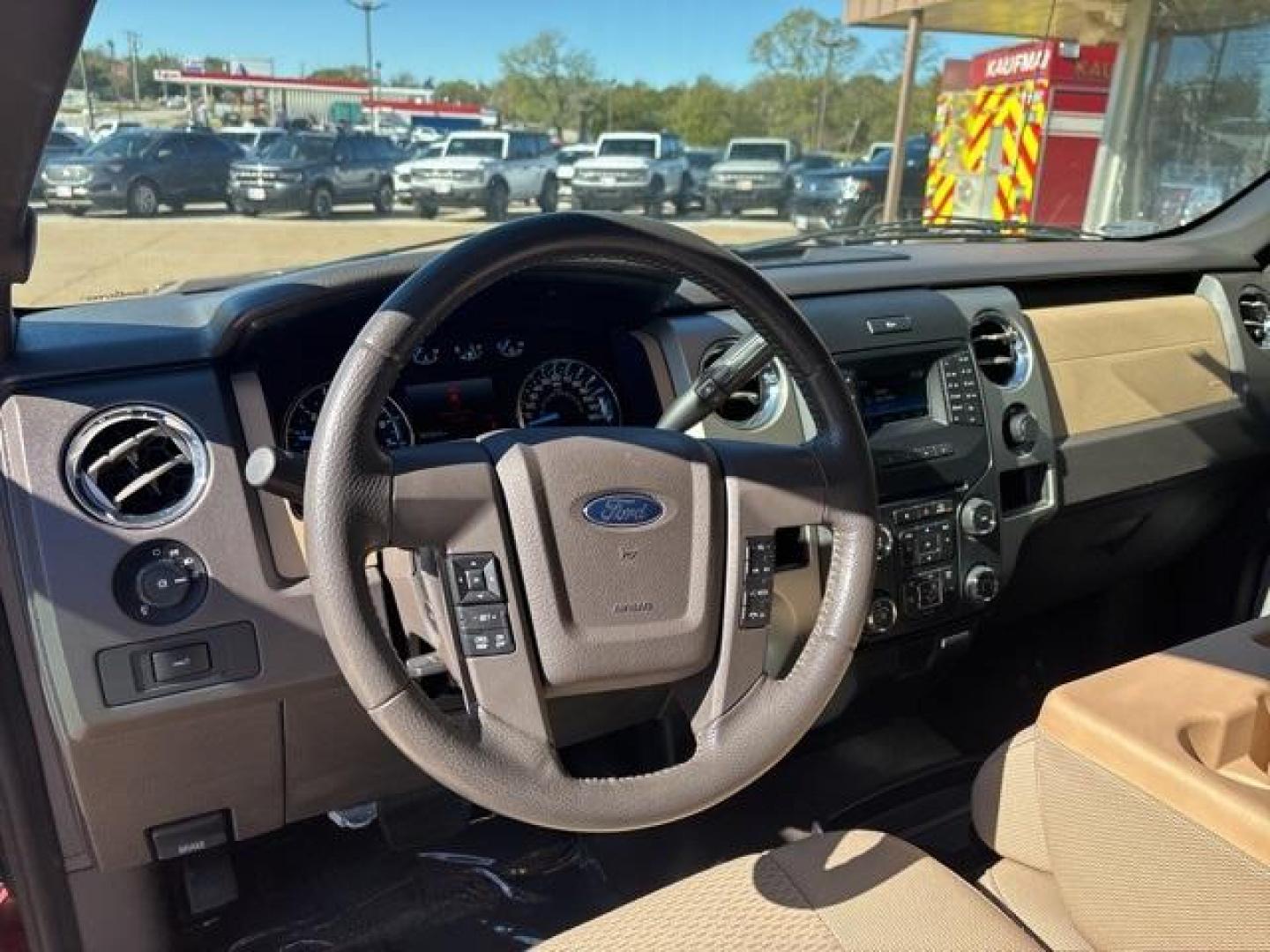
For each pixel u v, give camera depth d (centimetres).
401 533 96
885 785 214
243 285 159
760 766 108
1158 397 217
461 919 181
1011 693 239
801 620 161
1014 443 191
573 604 102
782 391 162
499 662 100
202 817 144
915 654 190
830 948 105
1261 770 106
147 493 127
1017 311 196
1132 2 525
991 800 131
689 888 116
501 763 98
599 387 164
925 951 104
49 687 124
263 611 130
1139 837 102
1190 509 234
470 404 156
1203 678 113
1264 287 239
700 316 164
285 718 137
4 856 140
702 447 109
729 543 108
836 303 178
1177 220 268
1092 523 214
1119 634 255
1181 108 492
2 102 85
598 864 193
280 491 97
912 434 178
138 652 125
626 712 158
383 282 134
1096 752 105
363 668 92
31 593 123
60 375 126
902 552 176
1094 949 111
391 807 167
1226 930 95
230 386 134
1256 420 233
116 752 129
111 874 152
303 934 175
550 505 101
